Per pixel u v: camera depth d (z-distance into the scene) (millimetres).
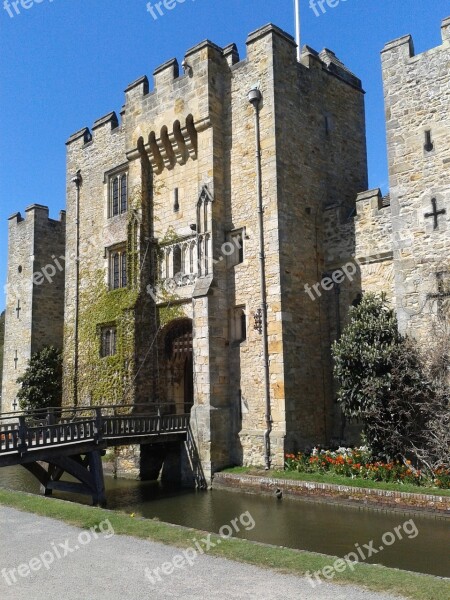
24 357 30359
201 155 19766
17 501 11773
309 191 19703
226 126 19906
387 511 13312
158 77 21484
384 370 15250
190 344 20875
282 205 18359
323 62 21719
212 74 19875
